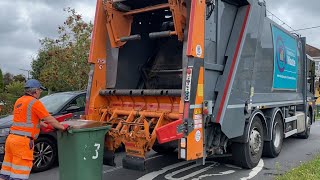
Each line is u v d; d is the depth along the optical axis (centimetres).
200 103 537
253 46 664
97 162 488
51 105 788
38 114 486
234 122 611
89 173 479
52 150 713
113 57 659
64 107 780
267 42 764
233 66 603
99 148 490
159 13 704
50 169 716
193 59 521
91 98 630
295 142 1051
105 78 649
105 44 649
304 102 1075
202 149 546
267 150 788
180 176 636
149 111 577
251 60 661
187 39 523
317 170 607
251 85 668
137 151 511
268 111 794
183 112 515
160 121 543
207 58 557
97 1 643
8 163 502
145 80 716
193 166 707
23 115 489
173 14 550
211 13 562
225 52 609
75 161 471
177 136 505
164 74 696
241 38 621
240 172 662
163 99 575
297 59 1010
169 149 748
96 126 488
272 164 736
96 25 637
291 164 738
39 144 693
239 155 665
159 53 725
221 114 574
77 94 826
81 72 1460
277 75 835
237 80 615
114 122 598
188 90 516
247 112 651
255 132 695
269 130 773
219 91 583
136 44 702
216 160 745
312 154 855
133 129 537
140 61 713
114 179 621
